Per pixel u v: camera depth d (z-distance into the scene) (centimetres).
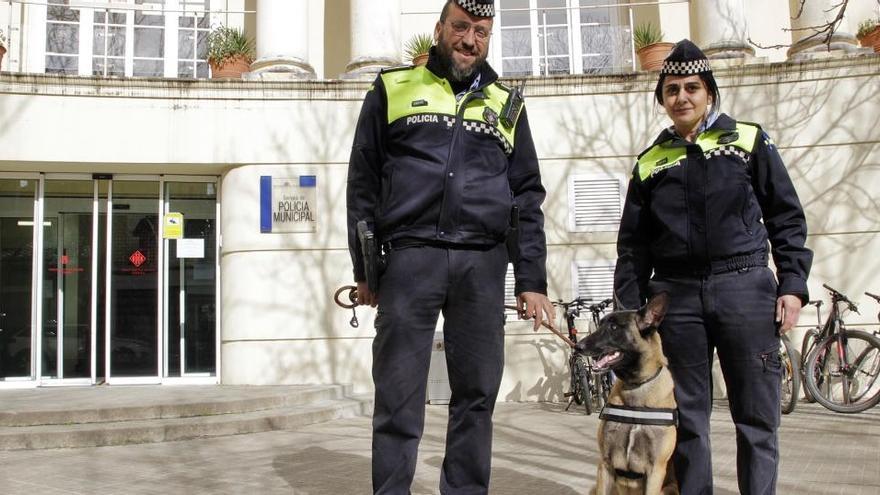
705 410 341
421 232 301
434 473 507
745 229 331
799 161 891
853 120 886
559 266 905
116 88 891
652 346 332
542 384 881
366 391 895
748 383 326
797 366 763
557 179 915
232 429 691
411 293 300
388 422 301
